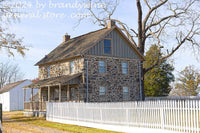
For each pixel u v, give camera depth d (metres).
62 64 32.09
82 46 30.52
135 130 15.83
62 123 22.83
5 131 17.44
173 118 13.66
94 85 28.67
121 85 30.80
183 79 52.19
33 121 25.45
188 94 51.53
